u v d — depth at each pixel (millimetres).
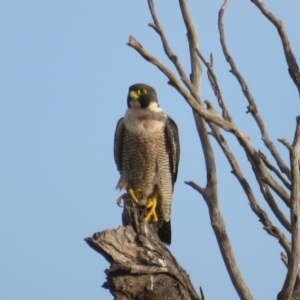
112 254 10453
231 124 9469
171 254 10852
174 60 11188
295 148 8938
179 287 10516
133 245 10664
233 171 10336
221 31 11398
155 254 10594
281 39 10375
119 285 10250
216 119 9391
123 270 10227
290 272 9086
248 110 10586
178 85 9180
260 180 10094
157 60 9031
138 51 8961
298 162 9383
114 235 10617
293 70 10164
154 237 10953
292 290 9320
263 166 9656
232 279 10000
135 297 10352
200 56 10828
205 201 10750
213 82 10727
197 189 10914
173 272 10477
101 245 10461
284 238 9805
